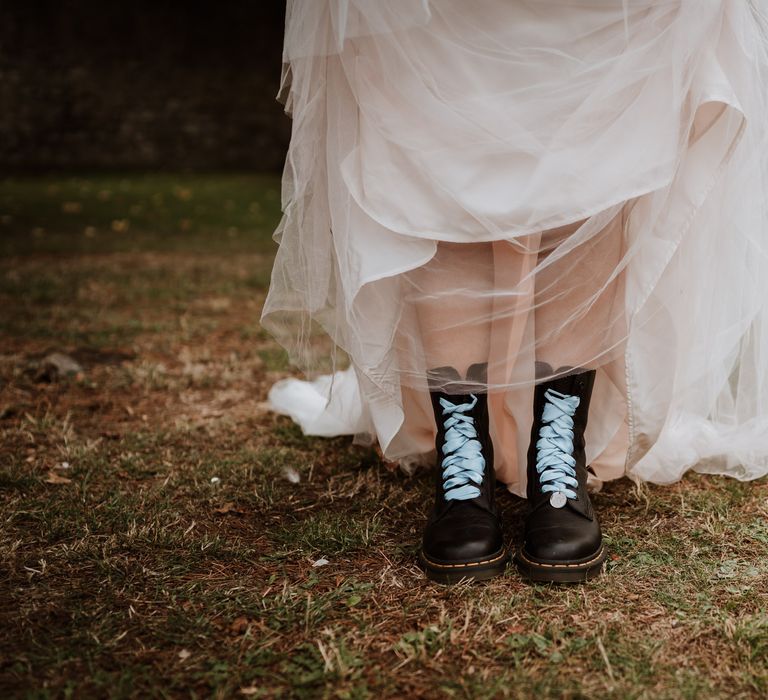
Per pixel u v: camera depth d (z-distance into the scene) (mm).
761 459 1965
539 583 1562
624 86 1501
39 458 2223
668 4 1489
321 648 1337
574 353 1666
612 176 1521
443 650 1355
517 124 1506
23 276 5008
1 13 13148
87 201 9719
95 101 13711
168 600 1521
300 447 2311
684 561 1630
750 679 1265
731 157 1624
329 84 1625
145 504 1923
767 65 1626
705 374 1884
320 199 1714
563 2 1486
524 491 1877
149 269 5461
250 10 13852
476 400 1717
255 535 1794
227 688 1267
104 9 13461
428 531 1636
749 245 1783
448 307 1646
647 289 1616
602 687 1262
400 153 1550
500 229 1534
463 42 1505
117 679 1298
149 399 2771
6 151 13531
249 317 4066
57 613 1481
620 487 1993
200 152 14133
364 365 1686
